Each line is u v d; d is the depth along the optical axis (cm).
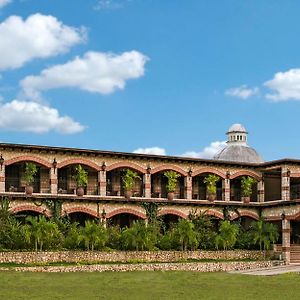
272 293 3228
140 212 5562
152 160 5722
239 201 6128
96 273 4153
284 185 5816
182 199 5825
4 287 3278
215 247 5303
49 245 4588
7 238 4478
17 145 5094
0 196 4941
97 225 4844
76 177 5347
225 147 7450
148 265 4528
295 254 5494
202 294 3153
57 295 3012
